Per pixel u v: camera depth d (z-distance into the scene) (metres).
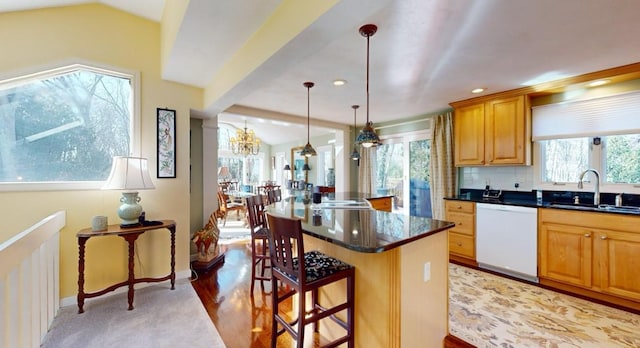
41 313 1.94
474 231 3.44
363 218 2.11
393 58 2.42
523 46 2.18
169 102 2.98
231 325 2.12
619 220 2.43
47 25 2.38
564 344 1.90
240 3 1.66
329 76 2.89
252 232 2.69
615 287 2.44
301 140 8.16
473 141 3.73
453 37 2.04
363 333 1.69
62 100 2.50
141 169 2.51
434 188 4.35
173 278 2.75
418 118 4.80
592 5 1.63
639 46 2.17
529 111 3.33
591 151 3.07
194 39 2.10
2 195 2.21
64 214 2.41
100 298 2.55
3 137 2.28
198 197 3.89
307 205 2.89
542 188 3.41
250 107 4.30
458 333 2.03
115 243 2.69
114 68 2.66
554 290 2.77
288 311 2.33
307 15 1.44
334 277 1.58
